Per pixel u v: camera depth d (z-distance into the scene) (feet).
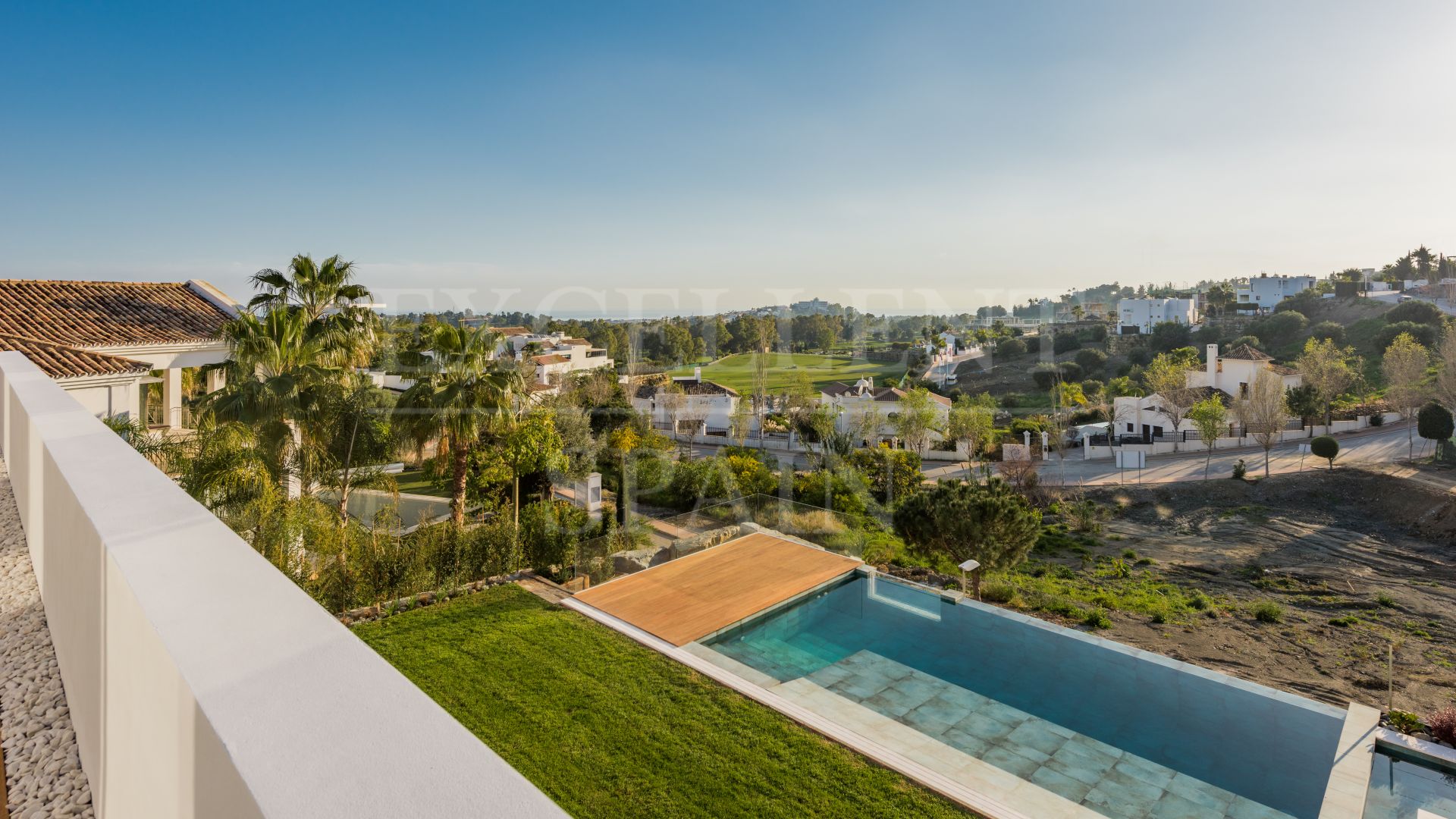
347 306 44.19
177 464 33.12
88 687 6.42
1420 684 20.97
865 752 19.44
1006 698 22.88
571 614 28.99
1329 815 17.01
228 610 3.26
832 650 26.30
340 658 2.73
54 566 9.54
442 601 30.55
